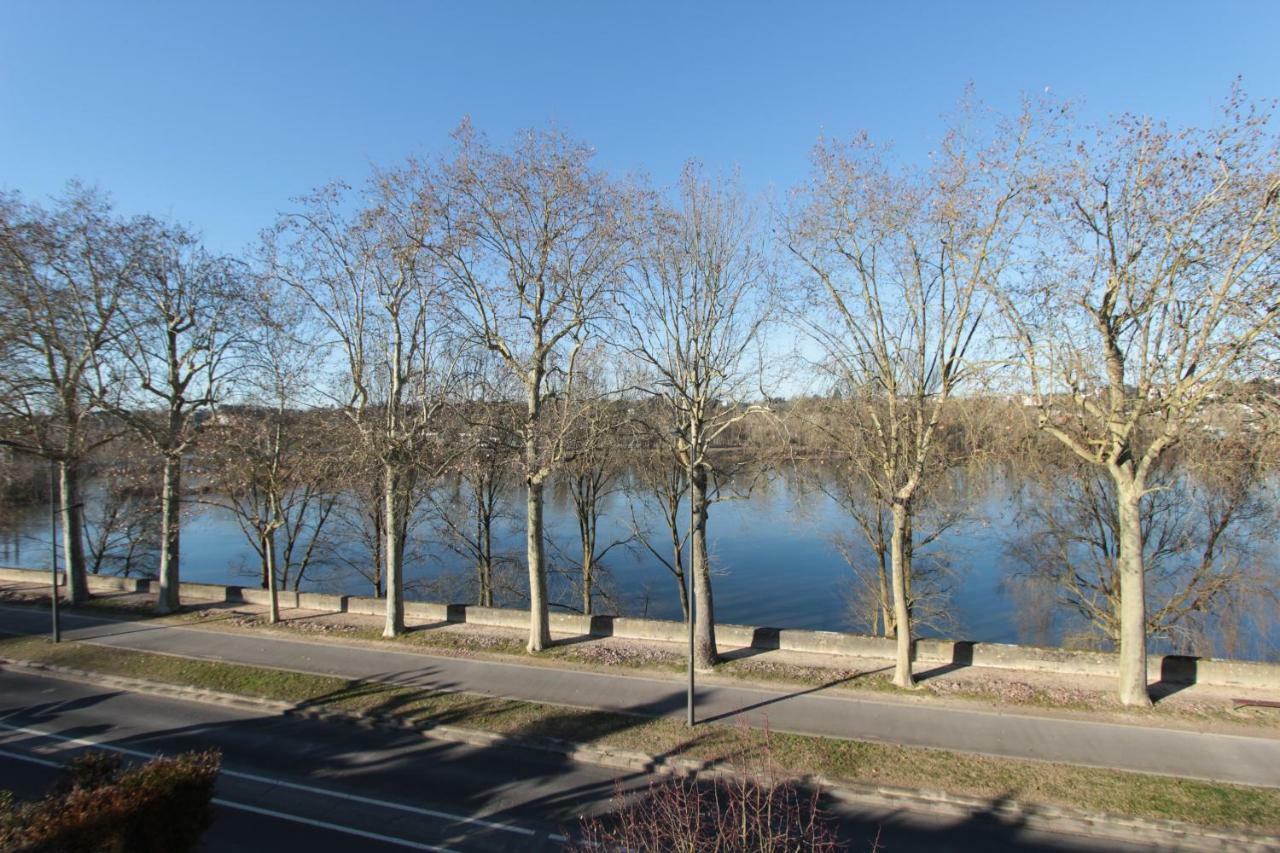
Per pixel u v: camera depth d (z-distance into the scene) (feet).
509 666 61.98
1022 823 38.40
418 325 70.79
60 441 85.92
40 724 52.60
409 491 76.59
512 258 63.16
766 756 41.04
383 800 41.24
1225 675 53.98
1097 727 47.52
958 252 50.57
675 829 32.01
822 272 54.70
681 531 139.44
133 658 65.57
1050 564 89.25
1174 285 45.42
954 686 54.90
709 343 60.18
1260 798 38.70
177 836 30.53
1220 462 53.01
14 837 26.73
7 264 68.80
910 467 58.08
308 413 77.10
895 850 35.96
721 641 67.87
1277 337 44.04
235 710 55.42
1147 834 37.04
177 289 78.38
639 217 58.75
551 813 39.70
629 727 49.57
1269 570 84.79
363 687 57.52
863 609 98.43
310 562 129.80
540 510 66.33
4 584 97.45
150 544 122.93
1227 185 42.96
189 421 79.36
